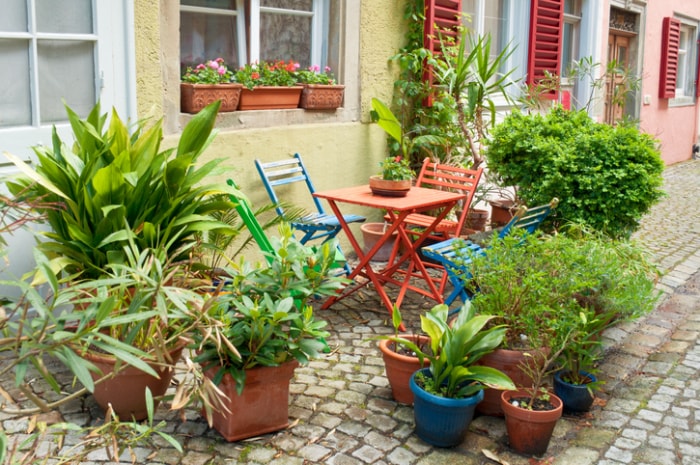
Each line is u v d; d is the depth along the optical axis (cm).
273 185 547
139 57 471
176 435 322
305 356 318
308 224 516
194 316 271
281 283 328
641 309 392
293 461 308
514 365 351
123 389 320
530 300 360
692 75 1470
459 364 325
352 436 331
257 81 552
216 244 452
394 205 464
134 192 377
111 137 385
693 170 1305
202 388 251
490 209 803
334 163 623
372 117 648
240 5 566
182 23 529
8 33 407
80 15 442
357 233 657
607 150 553
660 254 702
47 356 393
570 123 595
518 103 848
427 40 677
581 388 363
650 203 555
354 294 539
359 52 633
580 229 488
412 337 374
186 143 405
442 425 320
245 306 311
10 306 407
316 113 604
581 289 370
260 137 551
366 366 410
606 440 342
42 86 429
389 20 659
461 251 466
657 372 425
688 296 579
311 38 623
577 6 1015
